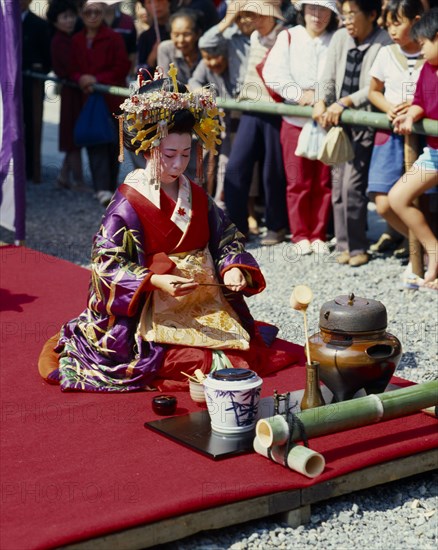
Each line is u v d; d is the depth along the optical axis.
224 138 8.36
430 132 6.01
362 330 4.12
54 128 15.29
